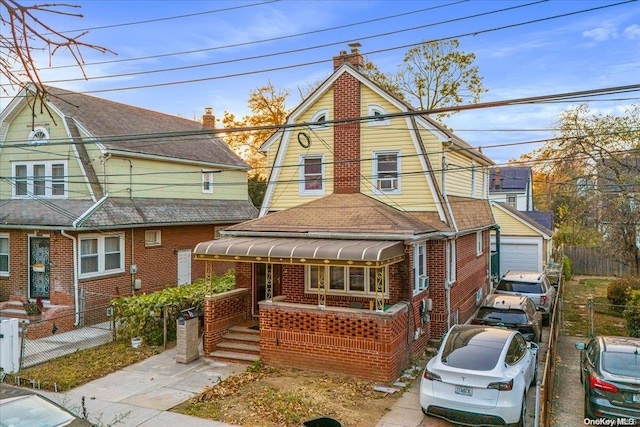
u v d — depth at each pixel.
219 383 11.93
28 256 19.19
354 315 12.35
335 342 12.55
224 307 14.93
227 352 14.18
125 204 20.78
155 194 23.05
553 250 38.38
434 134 16.23
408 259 13.83
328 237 14.22
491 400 8.91
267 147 18.55
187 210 24.02
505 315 14.52
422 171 16.09
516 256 30.41
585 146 24.48
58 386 11.75
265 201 18.14
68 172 20.34
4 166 21.61
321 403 10.55
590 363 10.05
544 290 19.00
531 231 30.08
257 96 41.69
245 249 13.56
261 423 9.62
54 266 18.27
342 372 12.48
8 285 19.52
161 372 12.98
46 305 18.36
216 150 29.03
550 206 47.16
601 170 25.06
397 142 16.47
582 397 11.55
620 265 36.22
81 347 15.26
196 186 25.88
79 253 18.30
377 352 12.08
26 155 21.14
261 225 15.52
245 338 14.49
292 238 14.55
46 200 20.42
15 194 21.28
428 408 9.41
